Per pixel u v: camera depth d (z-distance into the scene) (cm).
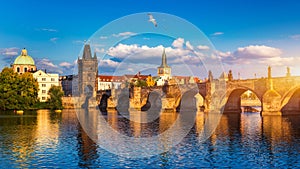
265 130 5075
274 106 8169
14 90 11606
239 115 8812
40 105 12181
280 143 3819
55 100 12038
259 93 8506
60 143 3756
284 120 6838
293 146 3625
